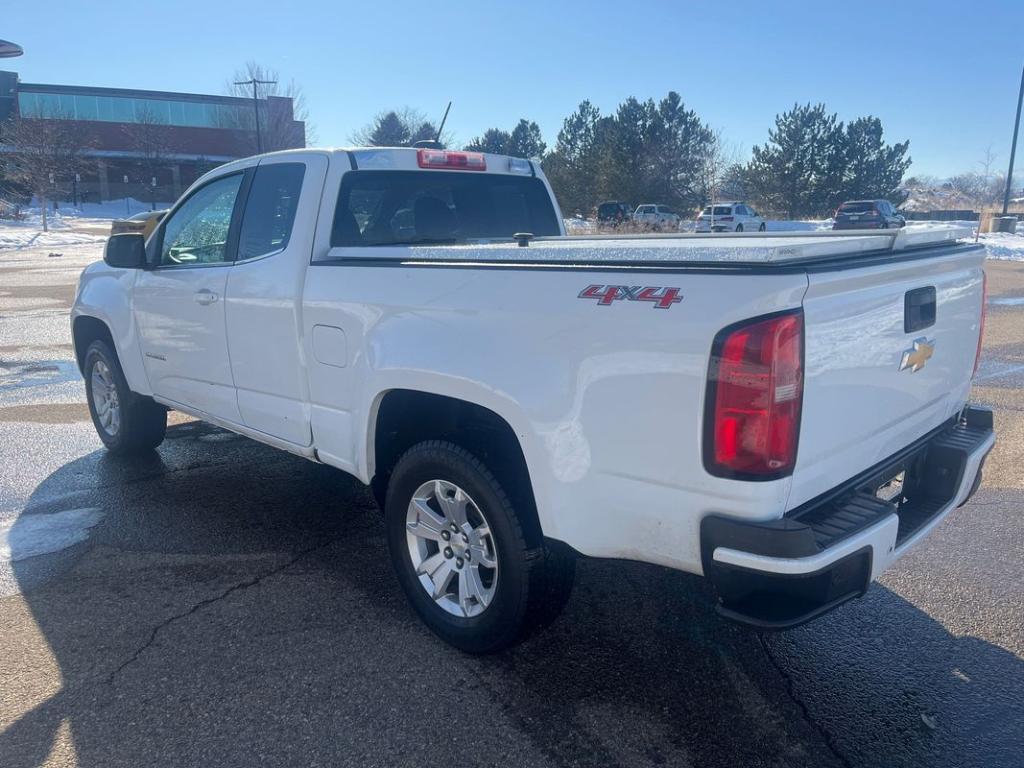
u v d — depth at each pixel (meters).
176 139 63.03
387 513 3.70
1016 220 36.50
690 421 2.58
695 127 43.16
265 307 4.15
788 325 2.44
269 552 4.48
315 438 4.04
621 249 2.81
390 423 3.76
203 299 4.59
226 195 4.68
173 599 3.94
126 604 3.88
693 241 4.16
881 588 4.06
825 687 3.26
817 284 2.51
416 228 4.57
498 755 2.85
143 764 2.79
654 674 3.35
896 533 2.80
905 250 3.17
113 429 6.07
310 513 5.03
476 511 3.40
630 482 2.76
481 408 3.32
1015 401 7.59
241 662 3.40
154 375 5.29
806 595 2.55
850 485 2.93
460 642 3.44
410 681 3.28
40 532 4.72
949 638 3.61
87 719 3.02
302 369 4.01
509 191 5.18
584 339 2.80
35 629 3.65
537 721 3.04
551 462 2.94
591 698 3.18
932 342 3.31
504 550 3.20
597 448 2.82
